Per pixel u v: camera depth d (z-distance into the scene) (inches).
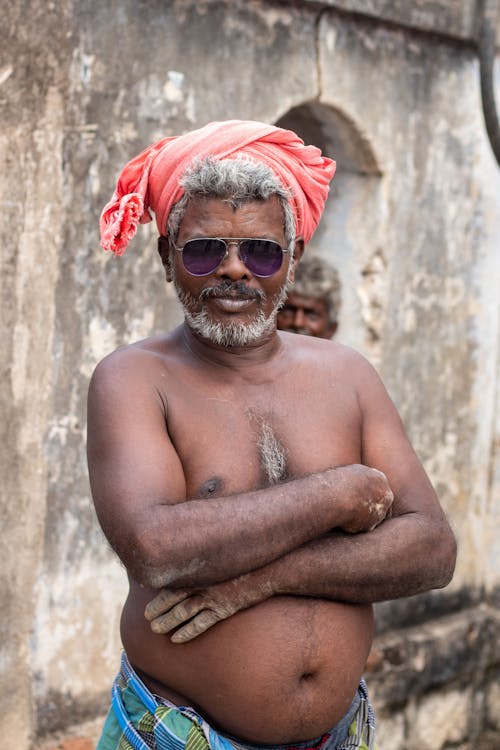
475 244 223.5
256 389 96.0
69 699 166.4
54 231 154.6
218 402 94.2
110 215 99.3
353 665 94.4
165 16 163.5
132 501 86.7
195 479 91.4
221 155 93.7
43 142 151.3
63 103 152.8
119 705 95.6
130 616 95.5
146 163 97.8
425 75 206.5
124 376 92.8
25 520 157.4
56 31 150.2
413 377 215.8
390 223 206.2
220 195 90.7
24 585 158.7
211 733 90.3
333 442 96.2
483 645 235.1
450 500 228.1
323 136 204.2
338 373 100.3
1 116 145.8
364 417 100.2
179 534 84.6
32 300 153.5
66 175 155.0
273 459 93.0
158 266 169.3
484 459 234.1
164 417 92.7
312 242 215.0
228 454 92.2
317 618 91.8
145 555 84.6
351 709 98.6
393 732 216.5
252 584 88.7
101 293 162.1
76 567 164.7
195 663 90.8
